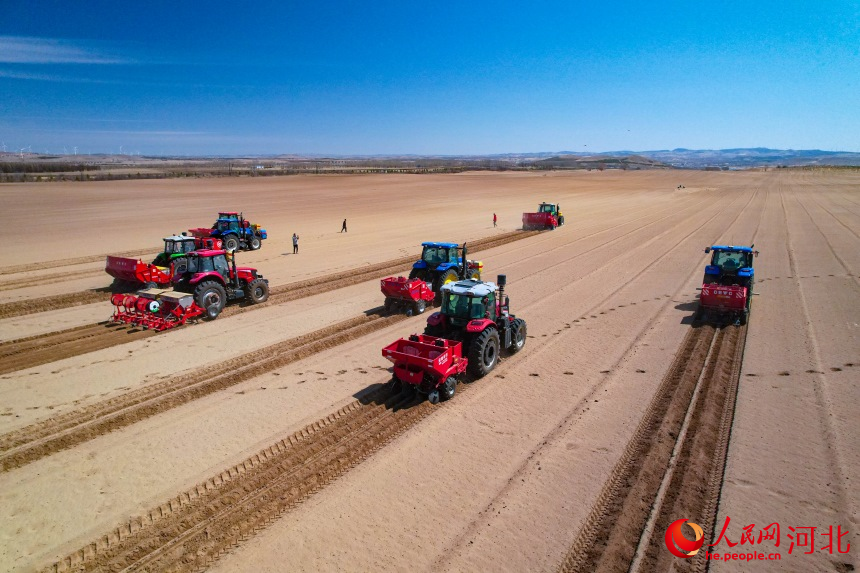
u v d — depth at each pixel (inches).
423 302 643.5
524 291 746.8
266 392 416.2
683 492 285.7
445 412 381.7
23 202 1973.4
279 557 241.4
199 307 610.2
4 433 351.3
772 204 2058.3
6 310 652.7
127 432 354.0
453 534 255.1
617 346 514.9
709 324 581.0
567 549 245.1
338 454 326.6
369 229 1462.8
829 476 296.4
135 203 2037.4
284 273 893.8
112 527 262.4
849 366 448.1
